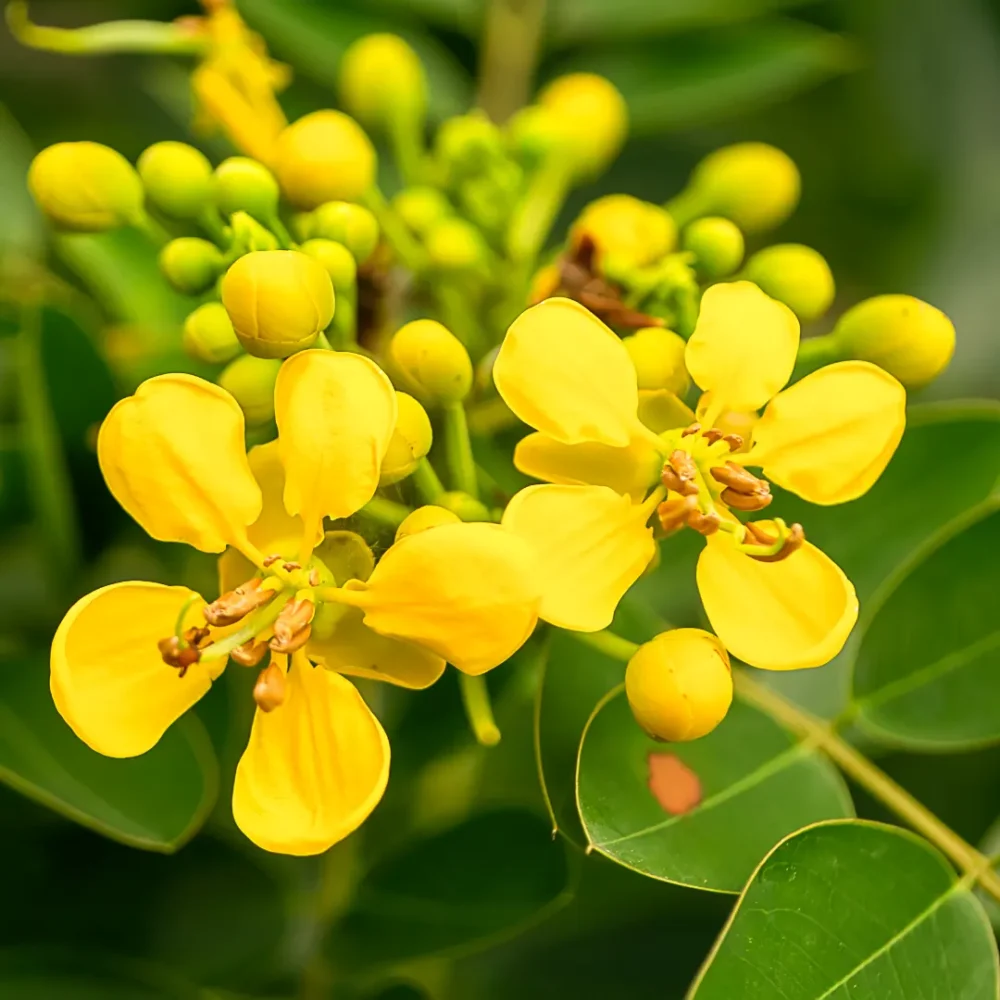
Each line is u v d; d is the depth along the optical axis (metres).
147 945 0.33
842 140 0.39
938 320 0.33
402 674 0.31
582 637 0.32
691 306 0.33
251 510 0.30
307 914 0.34
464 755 0.34
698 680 0.30
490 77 0.38
